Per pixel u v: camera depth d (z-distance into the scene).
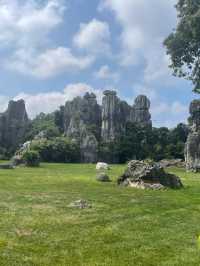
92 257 17.22
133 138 129.88
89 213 25.45
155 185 37.78
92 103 141.75
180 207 28.33
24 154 76.31
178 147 119.75
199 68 68.19
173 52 67.69
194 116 84.75
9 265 15.88
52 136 132.62
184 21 66.12
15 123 140.12
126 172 40.56
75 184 40.28
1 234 20.03
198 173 68.44
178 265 16.47
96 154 122.69
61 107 147.88
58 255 17.34
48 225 22.12
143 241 19.66
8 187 36.59
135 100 146.75
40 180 43.62
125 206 28.12
